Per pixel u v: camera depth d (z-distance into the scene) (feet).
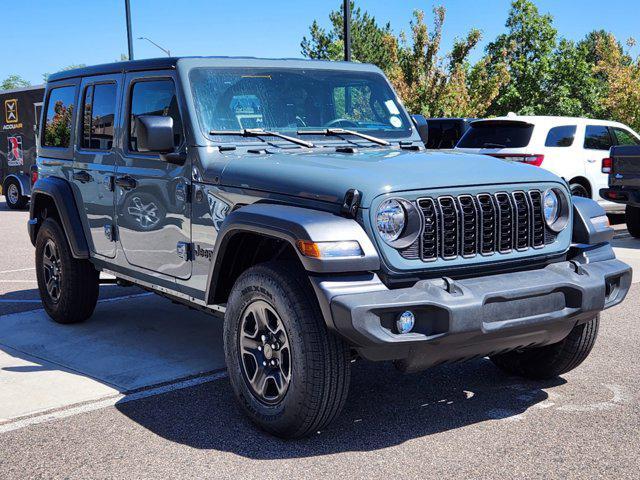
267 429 13.58
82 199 20.07
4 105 67.00
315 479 11.93
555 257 14.48
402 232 12.62
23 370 17.54
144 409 15.03
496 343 13.08
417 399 15.61
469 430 13.89
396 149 16.56
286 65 17.61
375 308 11.80
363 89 18.37
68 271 20.71
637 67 105.60
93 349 19.21
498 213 13.52
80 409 15.05
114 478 12.07
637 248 36.27
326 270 11.91
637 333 20.57
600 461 12.48
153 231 17.22
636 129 103.45
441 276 13.08
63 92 21.34
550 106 150.71
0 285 28.40
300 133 16.80
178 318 22.41
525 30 149.28
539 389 16.12
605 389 16.07
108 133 18.95
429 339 12.14
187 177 15.94
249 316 13.83
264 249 14.76
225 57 17.03
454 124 51.29
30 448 13.25
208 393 15.93
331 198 12.73
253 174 14.32
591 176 42.22
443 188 13.02
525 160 39.99
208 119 16.03
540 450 12.94
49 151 21.80
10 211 62.44
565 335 14.33
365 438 13.56
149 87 17.42
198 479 11.99
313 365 12.50
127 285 20.01
